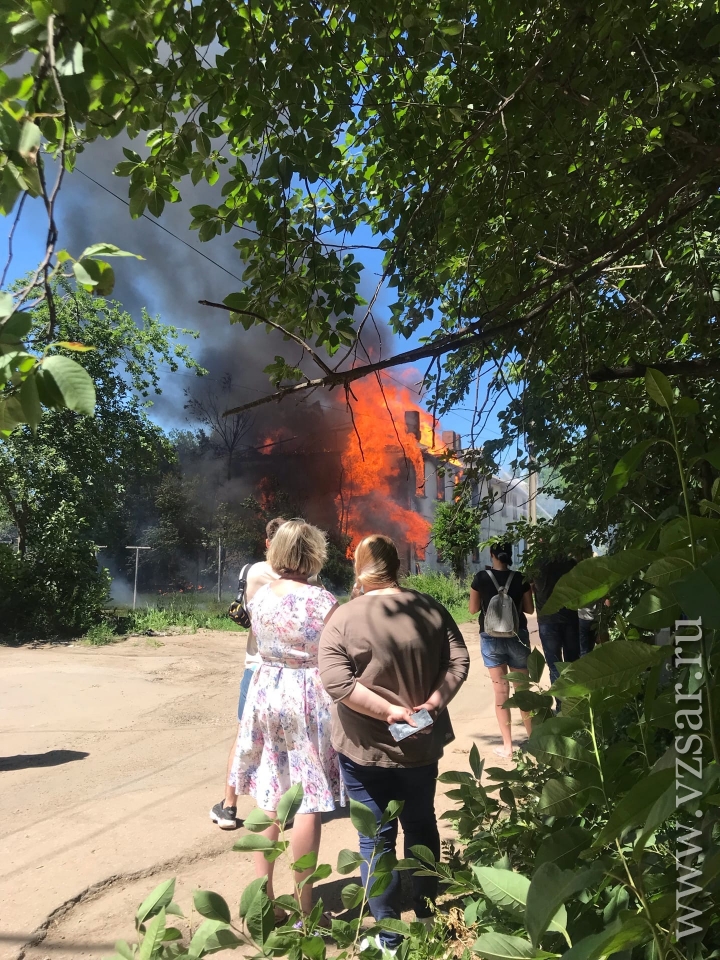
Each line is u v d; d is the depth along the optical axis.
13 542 20.44
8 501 14.55
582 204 3.47
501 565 5.36
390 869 1.52
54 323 1.04
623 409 3.46
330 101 2.88
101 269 1.06
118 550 25.42
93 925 3.23
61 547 14.12
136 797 4.96
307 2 2.58
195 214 2.88
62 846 4.07
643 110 3.27
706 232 4.23
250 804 4.81
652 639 1.65
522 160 3.27
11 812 4.64
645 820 0.94
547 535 4.02
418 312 3.37
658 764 0.95
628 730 1.44
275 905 1.41
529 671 1.80
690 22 3.27
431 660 2.78
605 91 3.16
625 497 3.22
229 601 22.08
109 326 16.42
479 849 1.76
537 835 1.67
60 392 0.95
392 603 2.85
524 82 2.95
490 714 7.09
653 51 3.28
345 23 2.86
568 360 3.74
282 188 2.69
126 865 3.81
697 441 2.97
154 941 1.16
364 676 2.73
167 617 16.28
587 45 3.01
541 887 0.96
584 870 0.97
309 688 3.01
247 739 3.08
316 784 2.94
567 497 3.74
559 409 3.71
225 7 2.34
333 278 2.97
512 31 3.38
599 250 3.01
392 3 2.87
